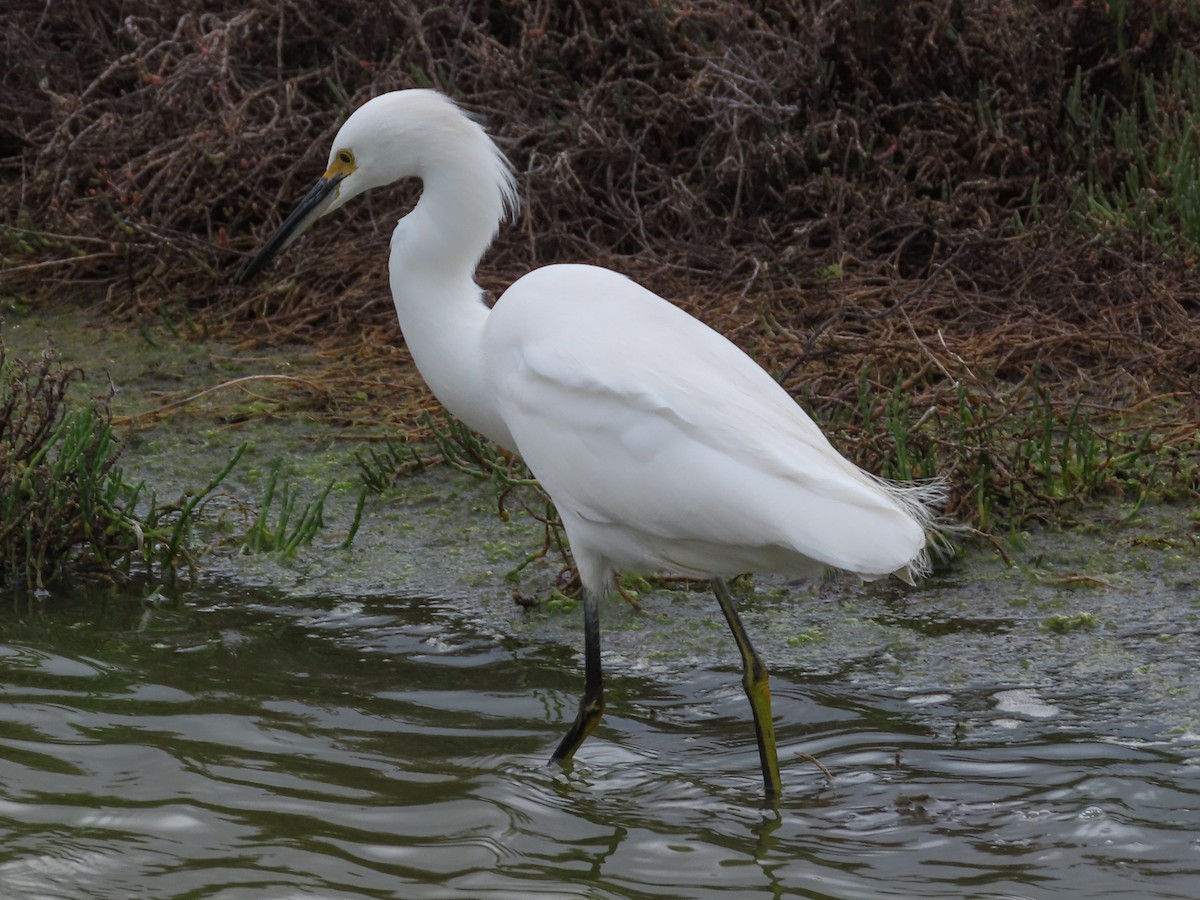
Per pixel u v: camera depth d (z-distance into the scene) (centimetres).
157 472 1141
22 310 1474
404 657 842
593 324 705
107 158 1543
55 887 587
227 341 1406
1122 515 1005
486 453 1116
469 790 678
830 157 1478
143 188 1545
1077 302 1286
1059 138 1470
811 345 1176
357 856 616
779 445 662
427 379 809
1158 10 1531
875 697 778
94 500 980
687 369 689
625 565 731
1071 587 909
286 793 670
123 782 675
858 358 1197
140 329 1407
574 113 1484
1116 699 762
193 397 1216
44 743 711
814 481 644
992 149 1433
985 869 608
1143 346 1206
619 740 739
